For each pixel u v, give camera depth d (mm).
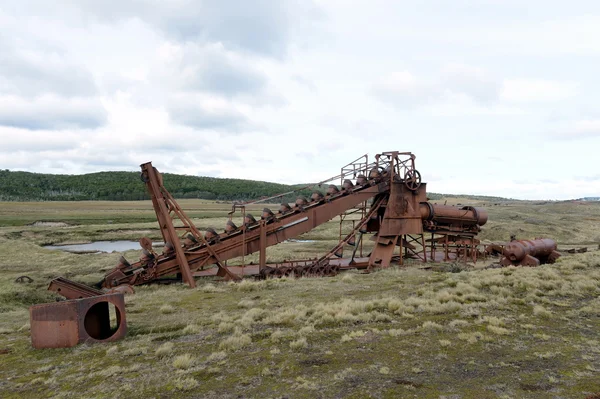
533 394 7410
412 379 8312
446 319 12938
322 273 26125
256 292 20469
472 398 7309
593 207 99562
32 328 11773
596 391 7402
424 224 31938
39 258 36062
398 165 30609
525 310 13719
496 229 61031
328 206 28609
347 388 7945
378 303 15391
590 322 12219
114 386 8594
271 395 7777
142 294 21406
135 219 87125
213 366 9586
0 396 8391
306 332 11977
